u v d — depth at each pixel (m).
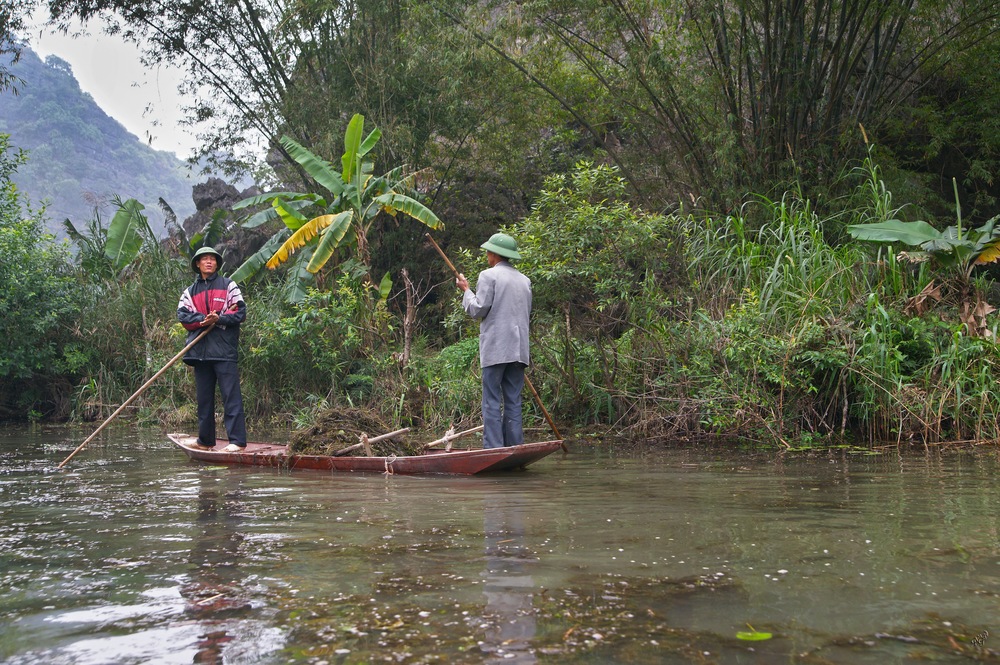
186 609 2.23
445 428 9.04
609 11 10.33
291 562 2.77
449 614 2.15
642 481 4.86
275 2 14.01
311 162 11.92
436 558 2.79
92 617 2.17
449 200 15.08
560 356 8.78
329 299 11.43
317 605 2.25
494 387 5.89
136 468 5.94
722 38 10.51
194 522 3.60
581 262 7.98
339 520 3.60
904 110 11.96
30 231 13.95
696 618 2.09
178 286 14.16
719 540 3.04
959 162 12.32
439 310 13.80
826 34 10.34
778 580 2.44
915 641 1.90
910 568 2.57
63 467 6.02
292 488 4.73
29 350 13.07
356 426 6.27
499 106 13.52
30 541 3.20
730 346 7.39
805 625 2.03
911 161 11.70
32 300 13.25
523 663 1.79
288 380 11.67
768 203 9.34
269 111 14.21
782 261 8.39
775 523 3.37
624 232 7.95
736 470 5.35
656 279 8.51
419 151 13.72
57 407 13.72
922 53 11.25
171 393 12.05
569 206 8.30
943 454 6.10
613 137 14.12
